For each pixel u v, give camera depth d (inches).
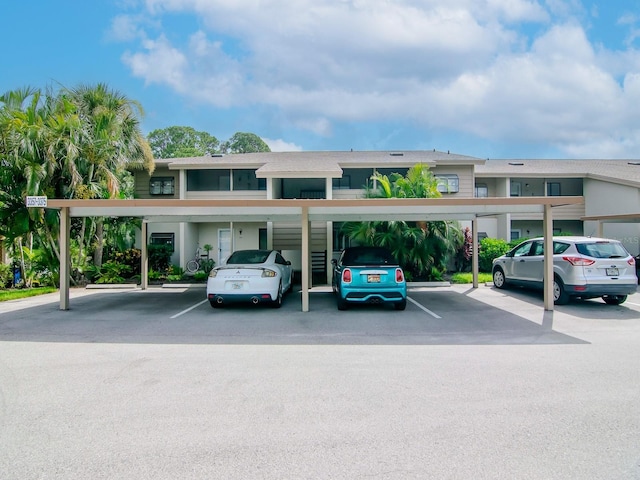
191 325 313.7
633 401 163.3
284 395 171.0
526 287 464.8
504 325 307.9
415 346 249.0
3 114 530.6
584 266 366.0
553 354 229.5
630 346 246.2
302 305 370.6
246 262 410.9
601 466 117.9
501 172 796.0
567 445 129.6
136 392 175.2
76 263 598.2
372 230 549.6
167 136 2100.1
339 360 220.1
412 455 123.9
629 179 717.3
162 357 227.0
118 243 657.6
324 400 165.6
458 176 744.3
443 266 595.2
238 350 241.4
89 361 219.8
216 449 128.1
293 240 701.9
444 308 380.8
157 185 742.5
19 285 572.7
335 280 468.1
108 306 407.5
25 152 509.7
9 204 536.4
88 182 551.2
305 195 759.1
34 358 225.5
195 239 757.9
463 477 112.4
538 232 863.1
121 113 634.8
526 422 145.3
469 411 154.5
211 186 759.1
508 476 112.9
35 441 133.4
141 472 115.6
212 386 181.8
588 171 815.7
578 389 175.9
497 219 820.0
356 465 118.6
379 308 385.1
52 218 547.2
